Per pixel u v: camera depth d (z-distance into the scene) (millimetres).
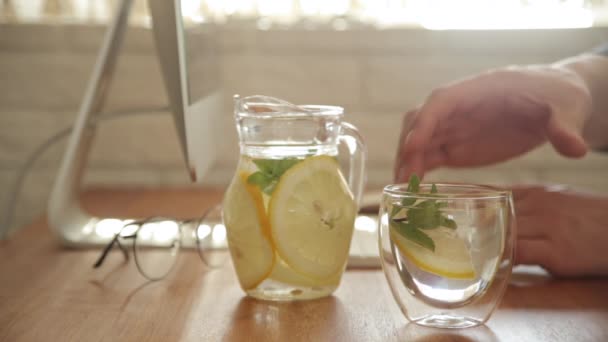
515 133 831
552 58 1444
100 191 1355
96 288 678
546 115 744
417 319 563
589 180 1467
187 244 754
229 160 1442
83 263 782
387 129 1447
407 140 741
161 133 1437
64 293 662
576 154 695
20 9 1412
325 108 630
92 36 1415
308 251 608
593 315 582
